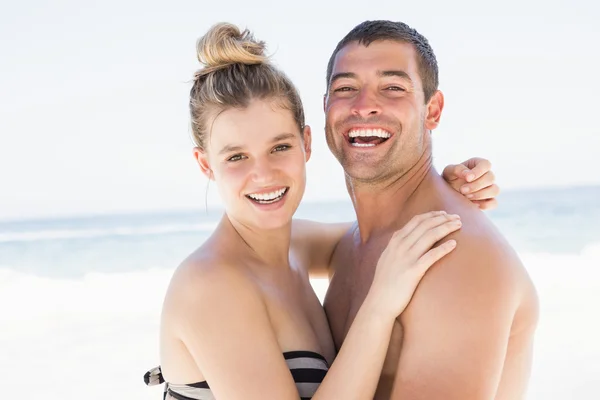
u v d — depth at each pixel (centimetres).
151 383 275
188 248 2611
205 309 240
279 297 261
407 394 221
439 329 218
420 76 269
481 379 214
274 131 252
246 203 256
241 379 235
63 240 2622
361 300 269
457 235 228
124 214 3953
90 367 1192
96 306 1703
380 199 272
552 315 1445
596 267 1880
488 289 219
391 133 262
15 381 1140
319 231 319
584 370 1084
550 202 2845
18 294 1964
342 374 223
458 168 268
